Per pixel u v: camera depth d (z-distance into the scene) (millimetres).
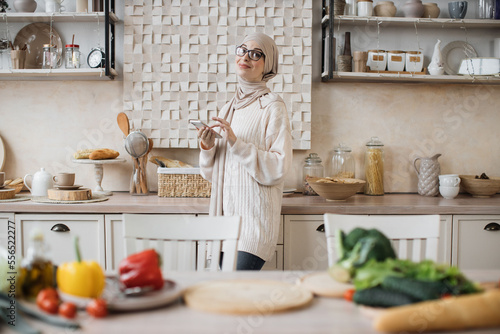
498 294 942
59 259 2434
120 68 2908
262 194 2121
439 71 2805
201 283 1209
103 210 2404
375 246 1124
